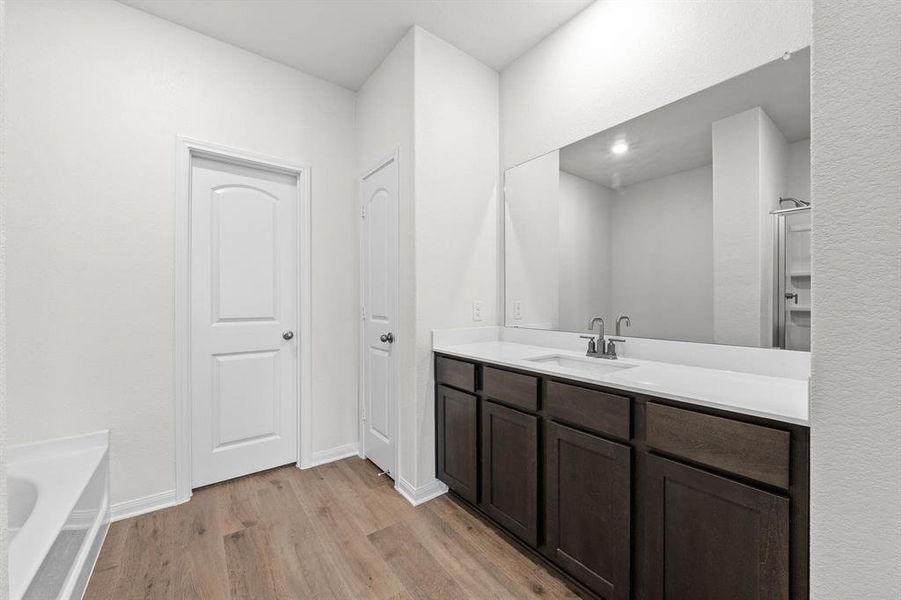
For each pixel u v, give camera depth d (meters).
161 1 1.92
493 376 1.78
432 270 2.16
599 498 1.34
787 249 1.35
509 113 2.41
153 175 2.00
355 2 1.93
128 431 1.93
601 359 1.80
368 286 2.61
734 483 1.01
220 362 2.27
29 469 1.60
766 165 1.39
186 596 1.41
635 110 1.77
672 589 1.15
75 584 1.35
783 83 1.35
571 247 2.06
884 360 0.65
